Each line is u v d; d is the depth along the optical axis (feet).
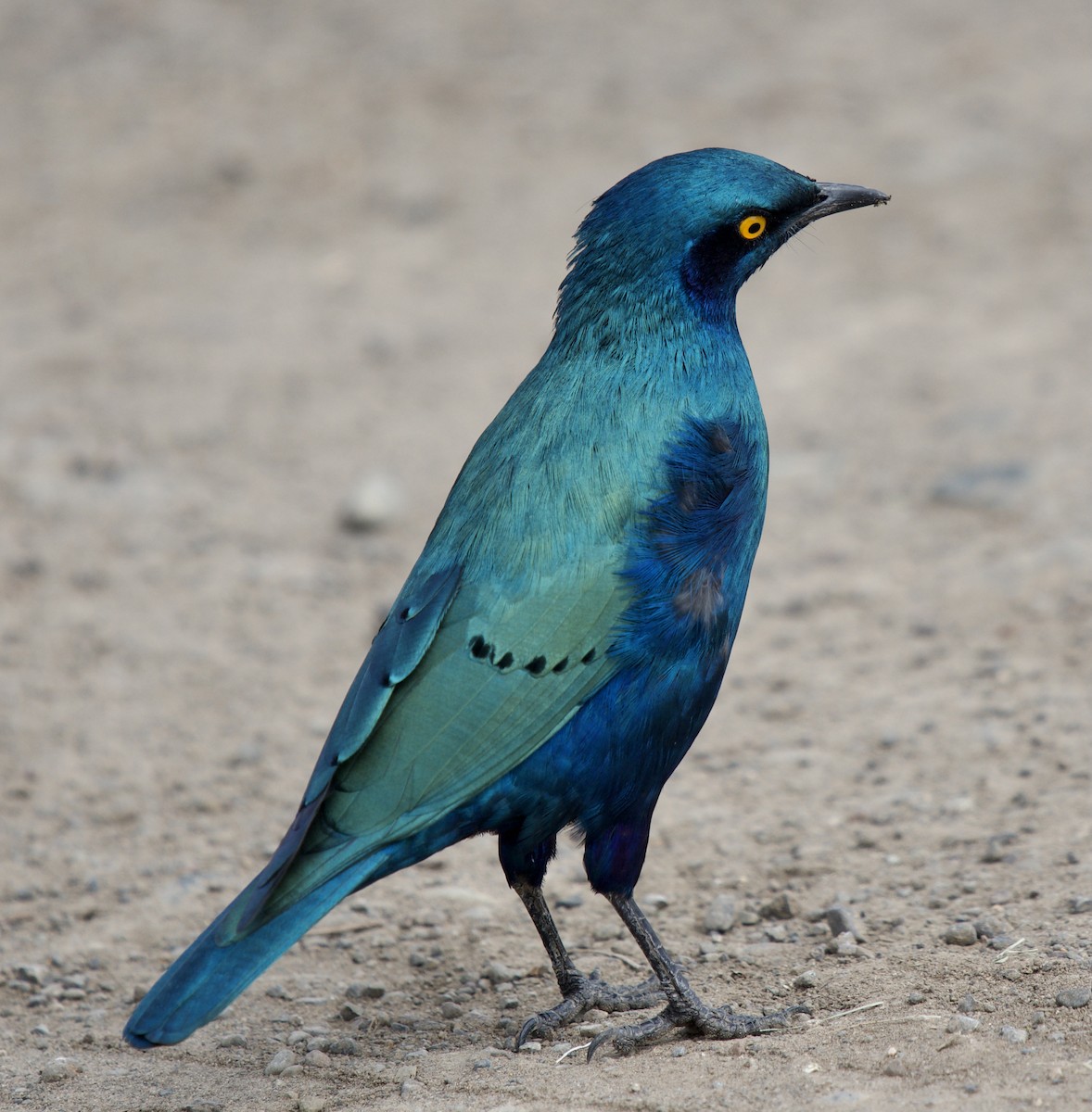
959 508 51.80
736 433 26.61
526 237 80.07
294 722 41.93
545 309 72.84
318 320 73.56
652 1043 25.31
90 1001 29.60
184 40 111.45
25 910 33.32
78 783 38.91
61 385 67.77
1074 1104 20.75
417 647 24.48
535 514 25.18
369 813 23.56
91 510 56.03
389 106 97.40
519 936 31.01
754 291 73.10
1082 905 28.02
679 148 85.97
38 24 116.78
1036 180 78.59
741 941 29.48
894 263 73.36
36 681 44.32
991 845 31.32
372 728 23.91
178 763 39.83
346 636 47.14
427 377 66.80
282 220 85.10
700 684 25.62
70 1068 26.00
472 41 107.76
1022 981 25.26
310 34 111.14
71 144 96.37
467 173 87.66
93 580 50.75
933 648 42.70
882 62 96.78
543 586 24.76
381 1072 25.12
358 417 63.41
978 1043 22.95
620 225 26.76
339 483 57.93
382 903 32.63
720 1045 24.52
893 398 61.00
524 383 27.58
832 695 40.73
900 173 80.89
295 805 37.58
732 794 35.99
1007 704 38.52
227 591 50.03
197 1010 21.39
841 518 52.39
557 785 24.88
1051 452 54.13
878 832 33.19
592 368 26.61
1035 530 49.24
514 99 96.84
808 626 45.21
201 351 70.74
